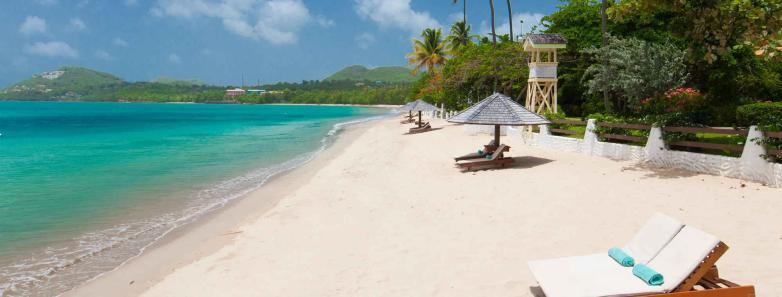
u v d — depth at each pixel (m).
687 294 4.61
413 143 25.88
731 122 22.78
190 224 11.23
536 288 6.25
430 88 56.81
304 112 113.62
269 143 31.81
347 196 12.99
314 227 10.14
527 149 19.12
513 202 10.80
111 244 9.84
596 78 24.16
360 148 26.03
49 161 22.31
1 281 7.96
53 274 8.27
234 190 15.23
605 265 5.41
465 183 13.49
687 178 11.73
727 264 6.52
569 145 17.69
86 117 81.25
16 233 10.62
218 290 7.14
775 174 10.26
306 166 20.19
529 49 23.39
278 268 7.85
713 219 8.53
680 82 21.47
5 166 20.62
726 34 11.94
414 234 9.08
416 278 6.94
